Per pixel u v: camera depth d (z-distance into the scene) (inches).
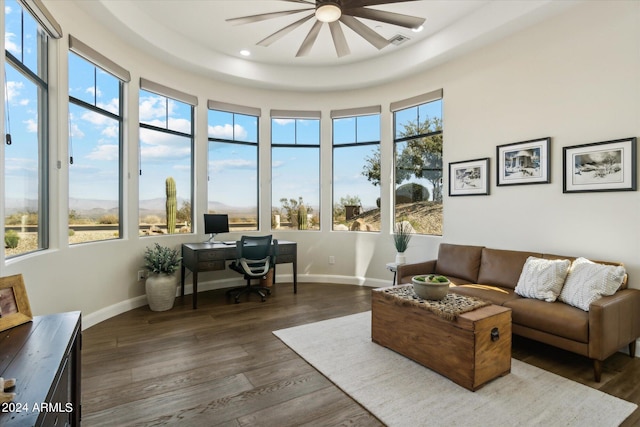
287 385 86.8
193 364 98.2
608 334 88.4
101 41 132.7
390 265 167.2
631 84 105.7
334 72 196.5
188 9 139.7
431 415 73.8
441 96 167.8
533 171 130.7
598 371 88.2
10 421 31.5
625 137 107.0
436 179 175.9
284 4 135.1
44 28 106.0
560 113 123.2
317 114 210.1
